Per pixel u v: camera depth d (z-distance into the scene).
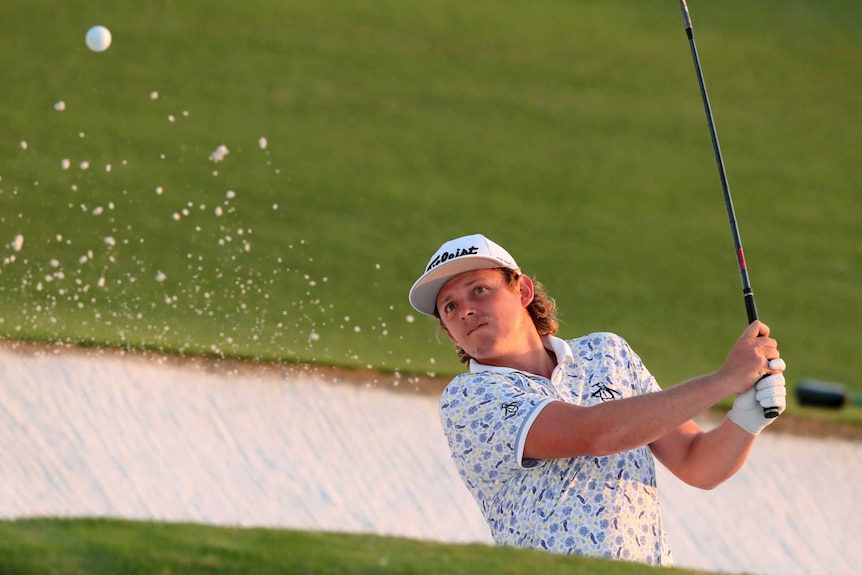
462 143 46.84
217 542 9.21
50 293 28.69
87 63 45.62
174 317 28.45
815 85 59.31
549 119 50.50
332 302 32.50
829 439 26.47
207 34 50.53
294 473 21.97
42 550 8.59
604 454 9.92
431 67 52.84
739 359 10.38
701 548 22.48
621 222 42.88
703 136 51.72
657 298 37.59
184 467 21.48
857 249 43.84
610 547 10.22
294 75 49.09
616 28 61.62
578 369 11.23
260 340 27.55
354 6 57.09
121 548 8.79
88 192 36.34
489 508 10.81
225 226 36.22
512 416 10.27
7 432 21.25
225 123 43.94
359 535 9.95
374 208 40.16
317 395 24.25
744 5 68.06
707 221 44.19
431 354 29.11
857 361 35.25
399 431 23.69
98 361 23.64
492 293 11.20
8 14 48.09
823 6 69.88
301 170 41.75
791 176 49.44
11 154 37.94
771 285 39.94
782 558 22.55
